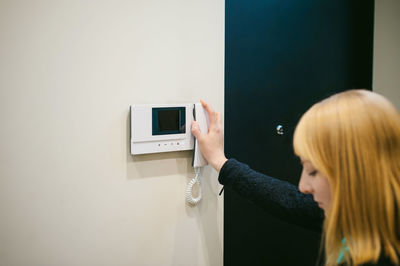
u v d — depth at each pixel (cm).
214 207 116
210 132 103
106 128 97
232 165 96
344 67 142
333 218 55
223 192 117
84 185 96
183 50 106
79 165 94
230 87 115
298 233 136
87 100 94
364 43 146
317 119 57
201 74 109
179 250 111
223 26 112
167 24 102
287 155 132
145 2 99
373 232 52
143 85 100
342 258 59
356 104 55
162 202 107
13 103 86
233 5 114
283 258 133
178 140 104
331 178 55
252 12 118
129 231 103
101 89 95
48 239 93
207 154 103
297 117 132
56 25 89
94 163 96
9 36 84
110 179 99
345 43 141
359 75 146
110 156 98
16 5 84
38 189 91
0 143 86
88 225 97
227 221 119
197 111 104
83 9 91
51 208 92
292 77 129
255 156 124
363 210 53
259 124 123
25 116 88
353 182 53
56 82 90
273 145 128
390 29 153
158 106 100
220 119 104
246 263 125
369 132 52
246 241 124
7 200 88
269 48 123
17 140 87
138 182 103
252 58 119
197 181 110
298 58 130
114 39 95
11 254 89
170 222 109
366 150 52
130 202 102
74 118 93
